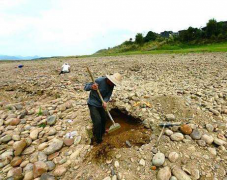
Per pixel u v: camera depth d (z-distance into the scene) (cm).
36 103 579
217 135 350
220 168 282
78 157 323
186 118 406
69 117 462
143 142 355
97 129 354
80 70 1209
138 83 783
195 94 550
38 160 321
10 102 625
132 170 287
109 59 2155
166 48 3734
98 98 369
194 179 267
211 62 1247
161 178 267
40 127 424
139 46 4781
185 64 1252
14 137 381
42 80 876
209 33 3603
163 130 375
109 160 308
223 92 561
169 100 478
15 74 1204
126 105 484
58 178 289
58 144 351
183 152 312
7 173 297
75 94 649
